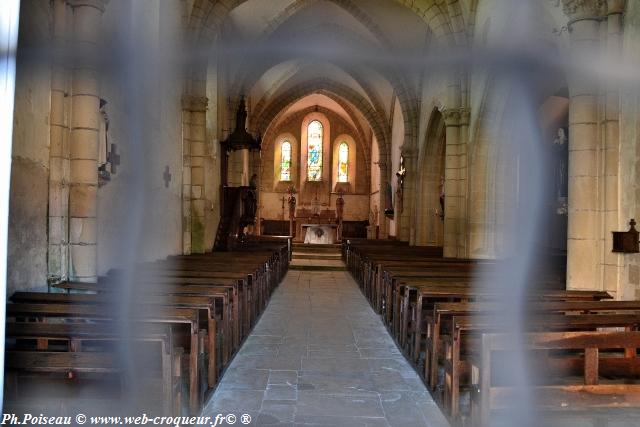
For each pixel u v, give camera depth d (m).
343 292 14.66
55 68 7.44
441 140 21.53
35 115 7.05
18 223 6.65
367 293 13.48
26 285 6.82
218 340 6.89
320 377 6.67
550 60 11.86
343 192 39.41
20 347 5.23
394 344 8.46
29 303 5.70
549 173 17.36
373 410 5.57
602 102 8.46
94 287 7.02
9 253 6.44
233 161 24.78
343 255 24.09
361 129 38.25
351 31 22.88
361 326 9.91
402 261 12.72
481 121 14.80
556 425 4.82
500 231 15.23
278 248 17.92
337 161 39.75
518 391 4.32
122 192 9.88
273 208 39.28
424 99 21.89
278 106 31.34
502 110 14.48
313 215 37.69
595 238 8.52
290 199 36.75
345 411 5.52
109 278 8.09
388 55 22.47
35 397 4.03
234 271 9.48
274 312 11.34
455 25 15.64
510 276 10.16
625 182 8.19
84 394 4.07
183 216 14.60
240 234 19.86
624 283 8.12
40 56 7.12
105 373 4.13
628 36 8.11
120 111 9.70
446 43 15.96
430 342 6.30
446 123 16.19
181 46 14.12
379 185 34.91
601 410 4.54
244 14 19.58
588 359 4.44
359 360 7.50
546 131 17.33
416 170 23.48
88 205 7.75
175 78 13.75
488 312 5.79
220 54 19.88
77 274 7.72
